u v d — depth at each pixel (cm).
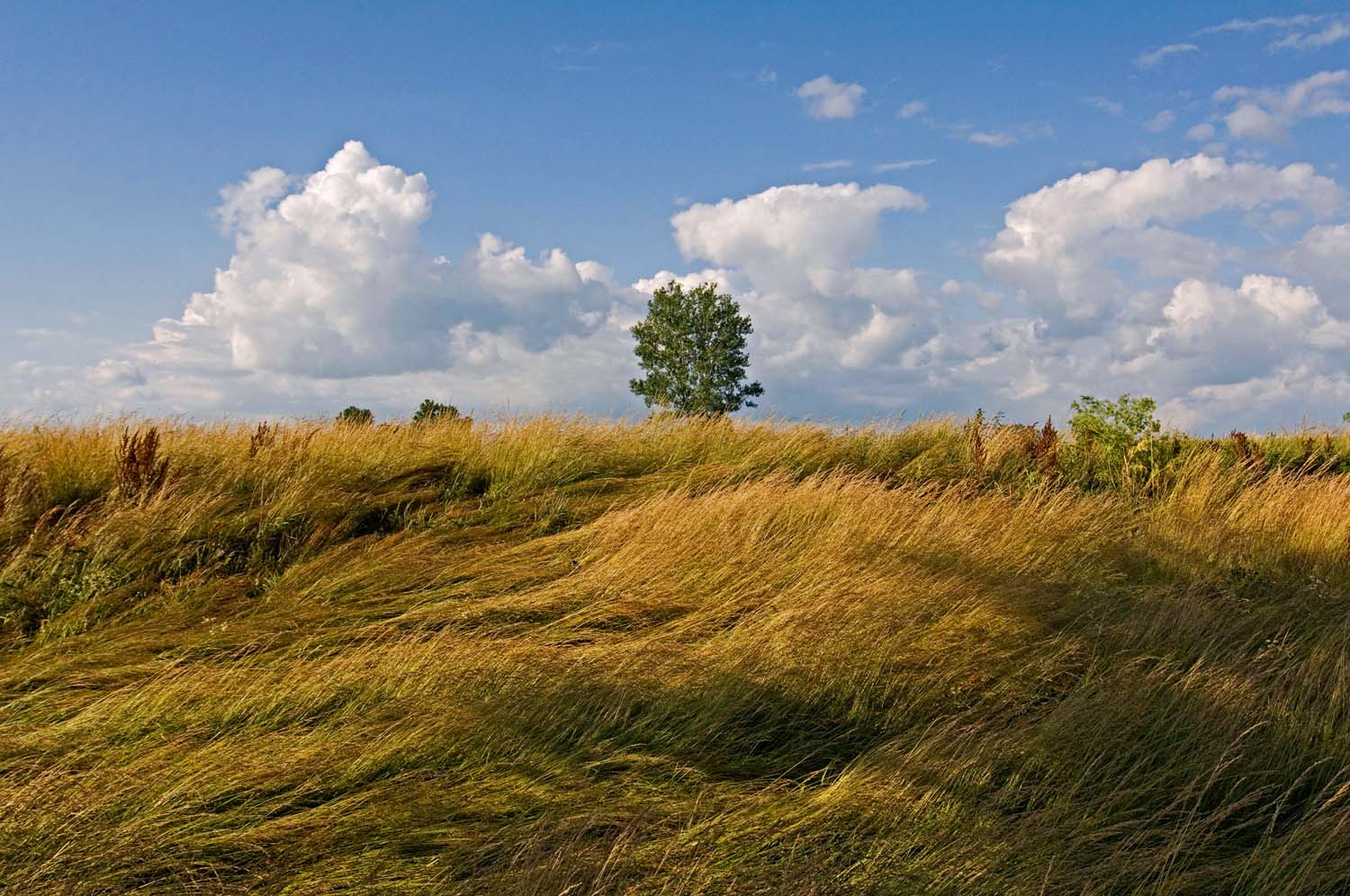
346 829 361
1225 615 632
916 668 539
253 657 536
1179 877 344
